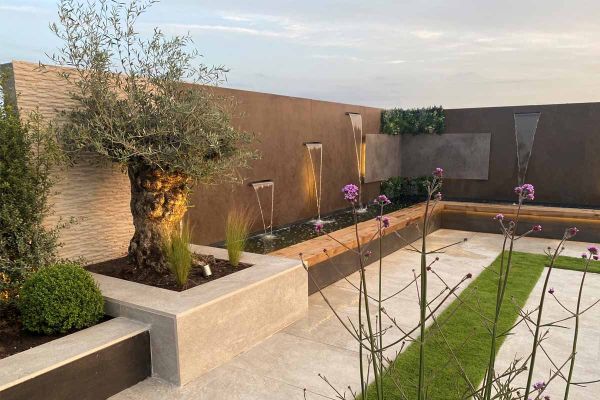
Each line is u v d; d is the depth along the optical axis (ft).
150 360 9.58
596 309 13.44
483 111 30.78
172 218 12.38
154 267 11.96
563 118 28.04
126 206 13.79
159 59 12.21
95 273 12.04
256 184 20.47
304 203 24.64
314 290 15.35
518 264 18.61
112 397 8.77
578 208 26.48
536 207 25.82
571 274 17.10
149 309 9.43
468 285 15.69
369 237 18.43
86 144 10.96
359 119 29.66
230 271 12.37
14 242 10.05
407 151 34.50
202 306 9.61
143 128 11.00
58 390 7.82
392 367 5.85
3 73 10.09
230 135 12.30
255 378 9.50
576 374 9.57
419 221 23.66
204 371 9.76
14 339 8.96
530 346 10.87
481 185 31.50
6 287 9.73
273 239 20.26
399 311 13.41
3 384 7.02
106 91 11.18
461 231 26.58
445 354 10.34
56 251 10.97
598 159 27.25
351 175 29.07
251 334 11.10
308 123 24.47
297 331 12.07
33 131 10.39
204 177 12.23
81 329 9.43
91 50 11.28
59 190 11.84
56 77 11.57
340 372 9.70
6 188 9.68
